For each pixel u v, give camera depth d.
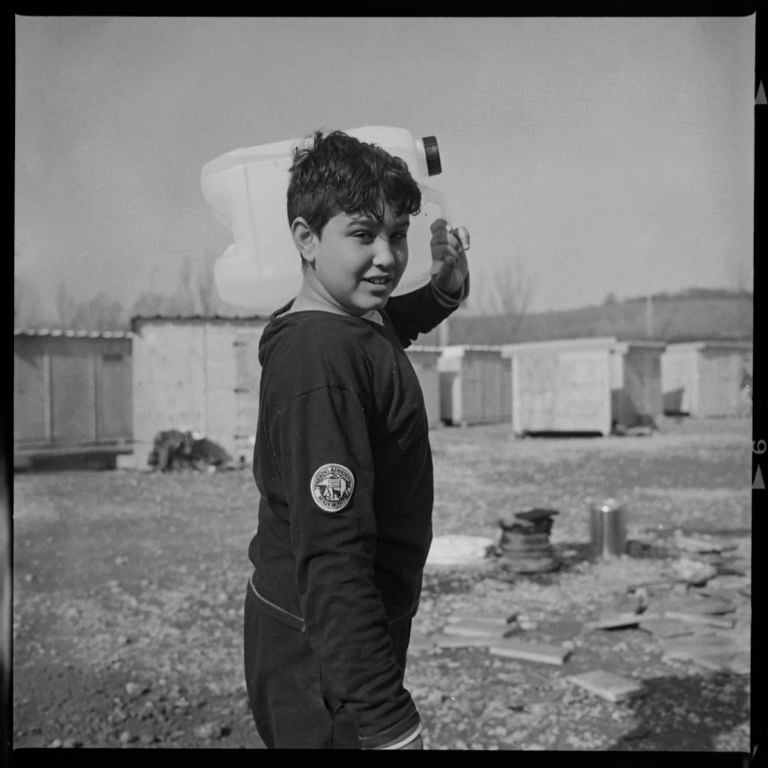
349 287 1.21
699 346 9.25
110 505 5.81
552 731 2.68
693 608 3.78
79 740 2.67
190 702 2.95
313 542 1.10
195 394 7.11
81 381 7.23
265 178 1.58
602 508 4.79
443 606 3.92
